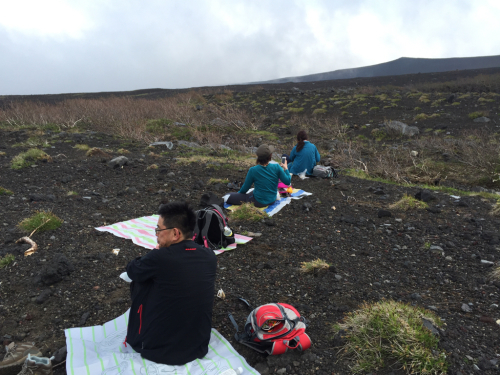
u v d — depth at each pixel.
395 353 2.35
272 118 17.72
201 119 15.44
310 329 2.79
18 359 2.20
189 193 6.42
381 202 6.09
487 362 2.33
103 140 11.79
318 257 4.07
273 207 5.67
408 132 13.41
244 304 3.12
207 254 2.41
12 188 6.27
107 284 3.39
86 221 4.90
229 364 2.29
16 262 3.67
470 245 4.29
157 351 2.26
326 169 7.83
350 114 17.80
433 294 3.33
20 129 12.85
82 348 2.47
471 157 9.06
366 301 3.17
